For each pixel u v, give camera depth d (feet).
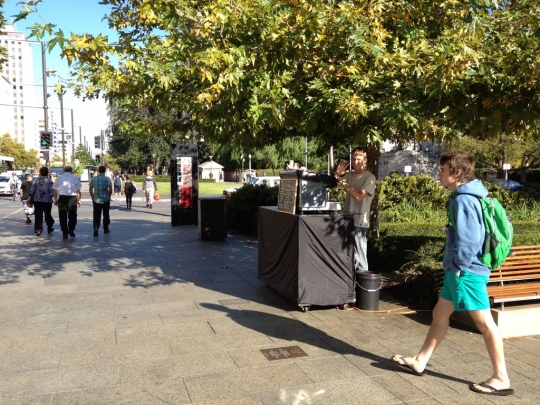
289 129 23.38
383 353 14.66
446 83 15.74
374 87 17.84
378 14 18.76
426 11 19.86
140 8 16.39
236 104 17.44
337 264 18.72
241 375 13.15
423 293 19.56
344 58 18.48
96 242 37.19
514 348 15.01
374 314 18.48
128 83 17.65
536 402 11.65
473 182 12.12
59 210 38.93
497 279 17.17
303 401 11.73
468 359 14.17
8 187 108.47
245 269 26.96
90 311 18.98
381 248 24.77
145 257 30.73
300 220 18.13
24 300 20.61
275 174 206.08
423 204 43.39
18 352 14.76
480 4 17.95
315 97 17.35
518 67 16.97
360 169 19.80
